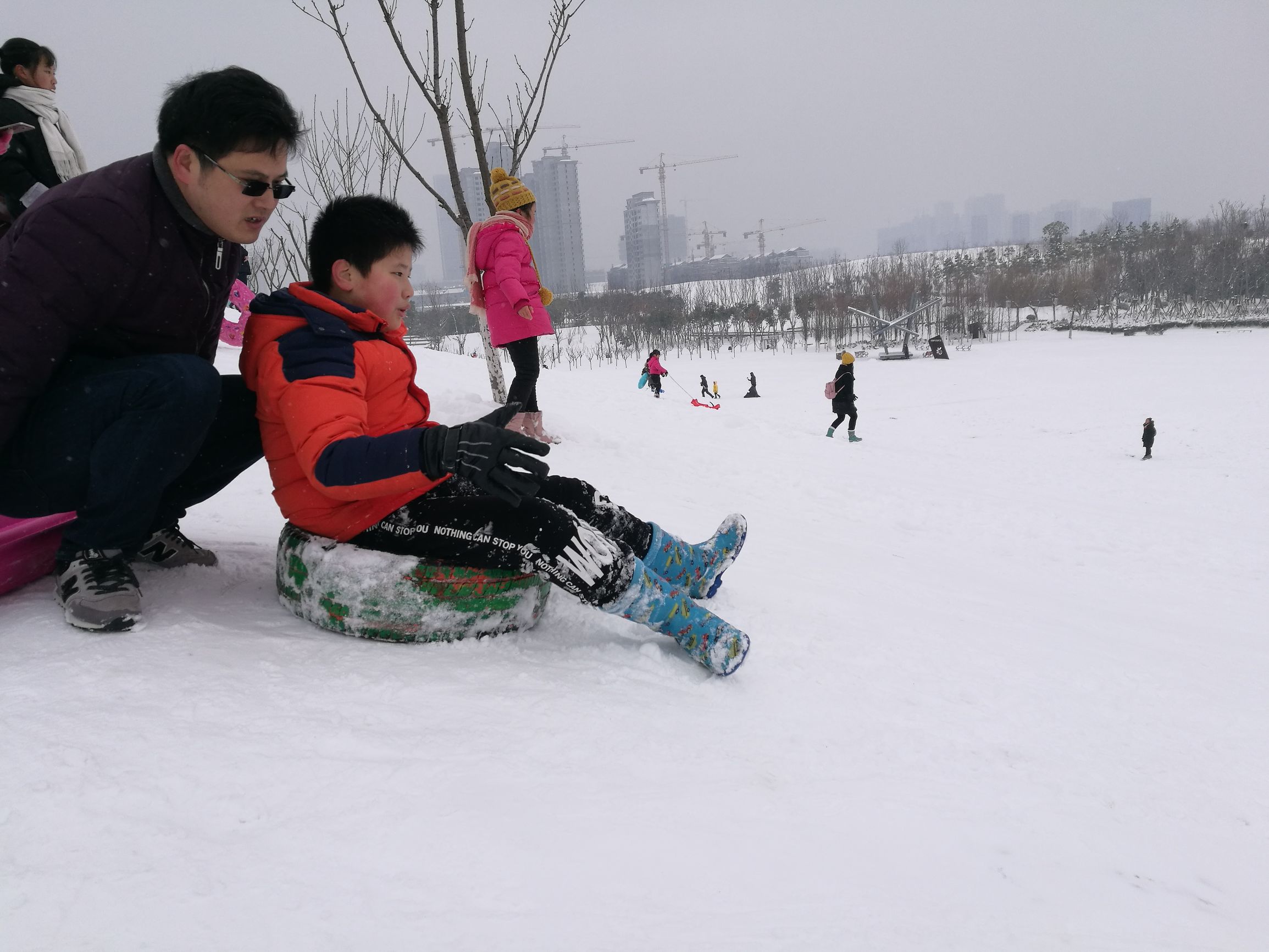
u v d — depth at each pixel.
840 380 16.11
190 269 2.13
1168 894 1.53
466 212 6.94
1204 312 74.44
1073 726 2.24
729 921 1.27
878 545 5.91
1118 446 20.84
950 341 66.25
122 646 1.95
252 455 2.56
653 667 2.23
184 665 1.90
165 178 2.02
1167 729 2.33
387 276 2.26
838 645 2.57
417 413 2.44
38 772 1.45
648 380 26.11
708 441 10.60
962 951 1.27
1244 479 15.51
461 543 2.18
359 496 2.01
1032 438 22.89
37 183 2.87
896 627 2.92
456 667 2.11
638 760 1.73
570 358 67.81
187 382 2.02
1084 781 1.93
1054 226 106.75
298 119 2.05
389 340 2.35
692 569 2.72
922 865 1.49
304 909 1.21
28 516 2.17
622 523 2.58
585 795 1.57
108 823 1.35
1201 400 28.59
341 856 1.33
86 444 2.00
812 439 12.66
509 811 1.49
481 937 1.18
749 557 3.96
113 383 1.97
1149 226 107.19
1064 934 1.35
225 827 1.38
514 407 2.05
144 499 2.07
